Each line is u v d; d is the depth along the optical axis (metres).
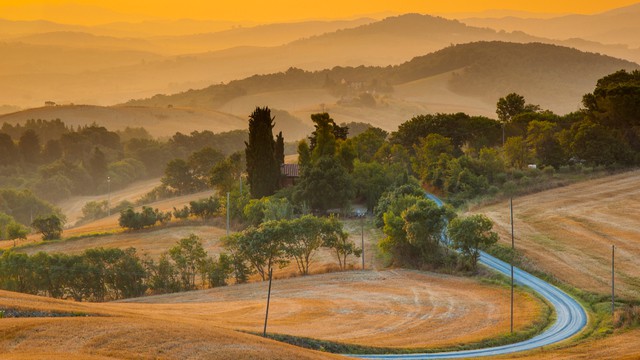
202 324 75.81
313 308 104.62
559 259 133.12
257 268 136.38
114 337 56.69
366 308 105.69
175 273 130.00
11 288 121.88
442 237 143.00
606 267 127.38
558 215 166.88
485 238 132.62
